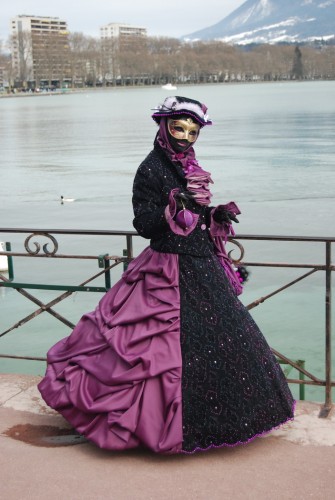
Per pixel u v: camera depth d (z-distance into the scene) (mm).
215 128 48688
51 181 24016
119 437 2777
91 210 18109
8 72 196750
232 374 2820
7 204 19562
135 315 2918
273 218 16234
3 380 3816
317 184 21328
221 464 2828
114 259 3627
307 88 164875
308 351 7551
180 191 2949
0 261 11320
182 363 2801
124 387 2820
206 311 2889
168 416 2752
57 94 185750
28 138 44906
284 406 2939
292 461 2852
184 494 2617
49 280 10586
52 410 3424
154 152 3025
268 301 9289
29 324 8547
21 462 2869
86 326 3137
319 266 3357
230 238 3408
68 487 2676
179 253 2959
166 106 2965
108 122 59625
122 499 2592
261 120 56094
